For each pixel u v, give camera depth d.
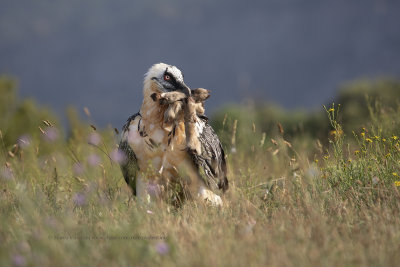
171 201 28.11
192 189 27.77
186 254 17.36
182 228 20.17
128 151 27.83
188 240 18.38
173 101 26.23
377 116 39.66
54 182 29.14
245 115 56.81
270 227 20.50
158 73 27.52
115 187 28.55
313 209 22.02
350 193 24.42
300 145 39.59
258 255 17.11
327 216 21.75
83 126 42.81
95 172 31.56
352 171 26.33
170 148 26.78
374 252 17.23
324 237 18.27
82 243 18.33
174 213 26.00
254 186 29.14
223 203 27.44
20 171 31.66
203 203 25.69
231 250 17.45
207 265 16.19
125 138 28.08
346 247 17.92
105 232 19.81
